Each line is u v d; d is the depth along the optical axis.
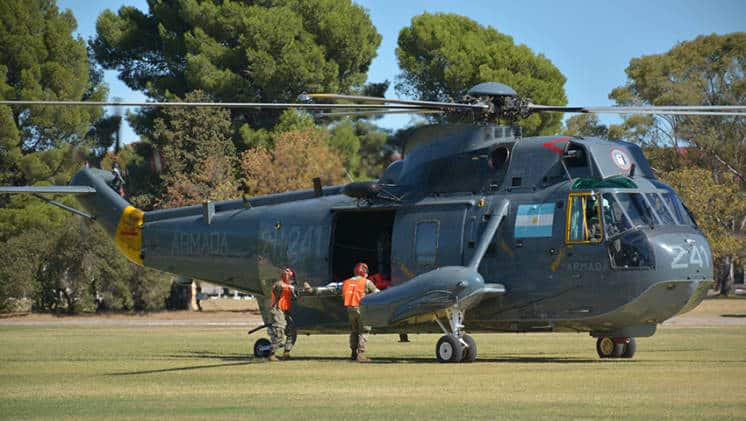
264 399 27.44
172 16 157.88
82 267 126.00
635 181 39.75
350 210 45.31
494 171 41.94
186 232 50.81
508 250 40.50
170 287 130.50
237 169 146.38
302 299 46.41
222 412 24.70
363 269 42.66
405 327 41.88
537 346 54.12
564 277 39.19
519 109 42.25
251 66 146.50
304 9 156.12
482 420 22.73
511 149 41.81
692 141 162.25
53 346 56.00
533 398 26.88
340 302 45.22
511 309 40.50
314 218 46.56
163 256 51.66
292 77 147.00
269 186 131.75
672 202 40.19
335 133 146.25
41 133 139.12
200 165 142.75
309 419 23.22
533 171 40.97
